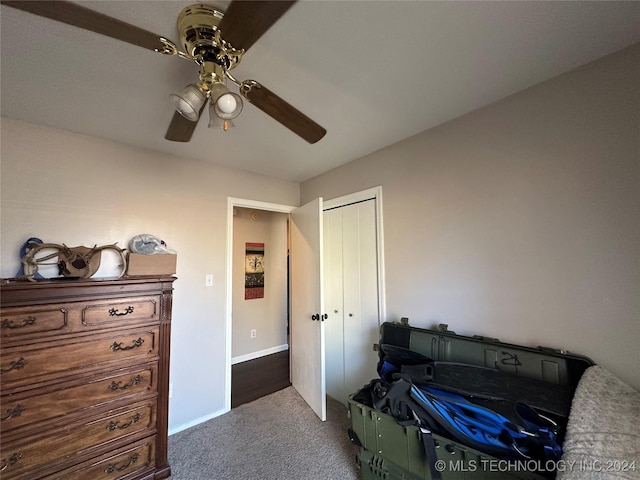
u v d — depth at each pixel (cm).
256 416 232
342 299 255
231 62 99
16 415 131
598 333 125
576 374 126
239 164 257
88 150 193
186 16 93
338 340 256
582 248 131
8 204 165
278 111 117
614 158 123
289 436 204
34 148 175
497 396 128
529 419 115
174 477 166
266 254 407
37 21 101
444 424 122
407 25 106
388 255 218
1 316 129
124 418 158
